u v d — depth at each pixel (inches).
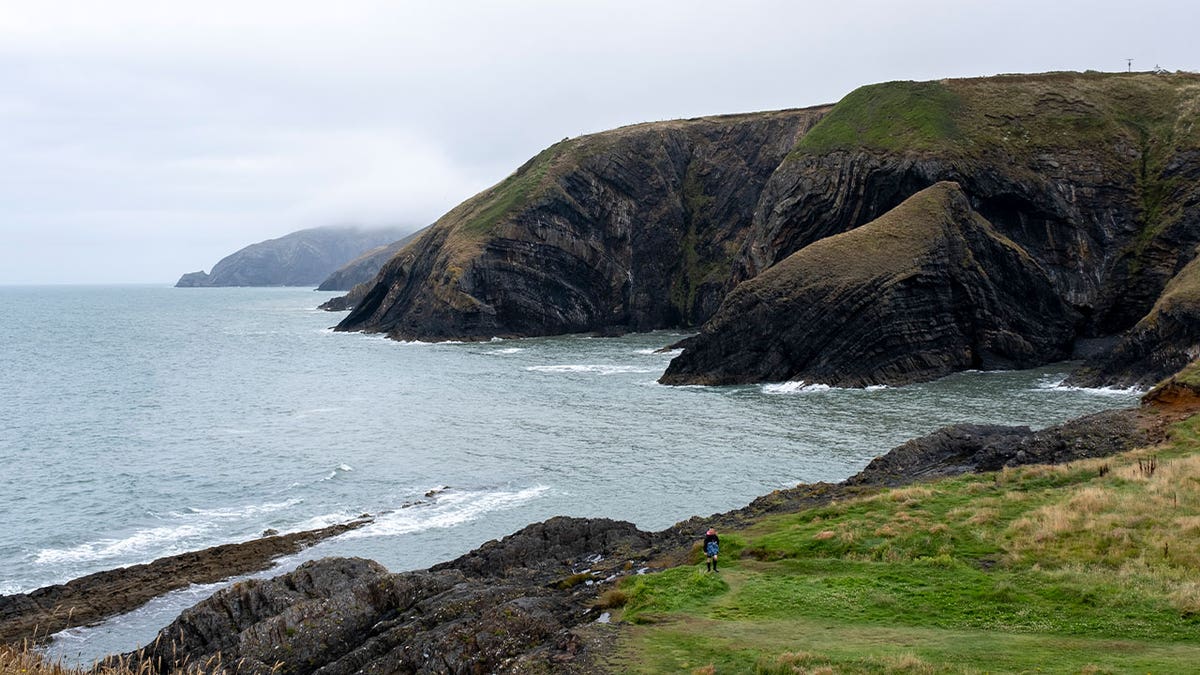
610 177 6914.4
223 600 1014.4
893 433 2512.3
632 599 930.1
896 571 979.3
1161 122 5113.2
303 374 4264.3
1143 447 1530.5
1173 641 741.3
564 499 1905.8
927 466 1688.0
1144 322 3228.3
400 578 987.9
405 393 3567.9
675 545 1251.8
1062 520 1080.2
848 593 916.0
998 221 4842.5
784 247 5246.1
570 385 3747.5
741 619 851.4
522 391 3575.3
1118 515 1072.8
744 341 3791.8
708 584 953.5
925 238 3966.5
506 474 2144.4
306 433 2726.4
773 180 5546.3
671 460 2242.9
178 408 3255.4
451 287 6117.1
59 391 3735.2
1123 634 764.0
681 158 7322.8
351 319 7185.0
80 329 7682.1
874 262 3843.5
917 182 4901.6
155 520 1827.0
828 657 710.5
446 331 6033.5
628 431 2664.9
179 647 971.9
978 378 3678.6
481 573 1251.2
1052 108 5295.3
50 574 1526.8
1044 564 963.3
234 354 5310.0
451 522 1768.0
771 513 1424.7
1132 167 4921.3
